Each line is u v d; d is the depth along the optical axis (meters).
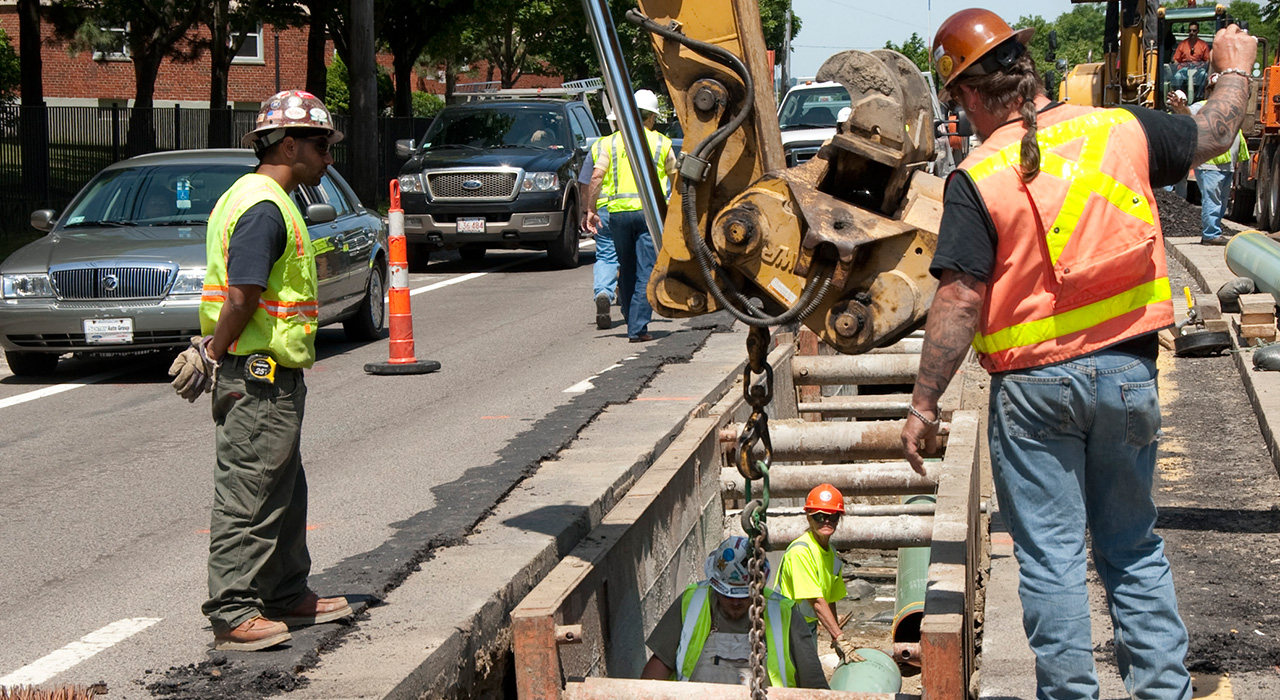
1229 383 9.62
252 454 4.44
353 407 9.38
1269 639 4.82
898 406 10.52
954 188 3.68
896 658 6.32
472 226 18.28
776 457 8.52
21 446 8.43
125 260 10.42
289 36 49.00
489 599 5.09
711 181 4.56
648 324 12.57
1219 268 13.92
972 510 5.92
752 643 4.59
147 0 27.78
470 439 8.05
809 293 4.26
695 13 4.50
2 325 10.45
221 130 26.47
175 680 4.30
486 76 67.25
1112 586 3.91
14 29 44.88
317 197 12.05
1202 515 6.45
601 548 6.03
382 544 5.80
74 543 6.21
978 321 3.77
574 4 43.53
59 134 23.05
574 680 5.21
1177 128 3.77
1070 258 3.61
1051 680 3.79
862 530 7.68
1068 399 3.66
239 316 4.30
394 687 4.20
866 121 4.14
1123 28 16.14
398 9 32.59
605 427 8.23
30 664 4.56
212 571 4.53
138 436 8.70
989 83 3.70
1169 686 3.82
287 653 4.48
